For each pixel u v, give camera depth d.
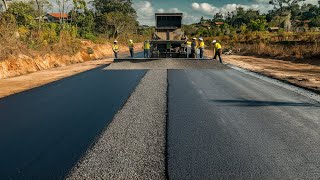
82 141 4.98
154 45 18.06
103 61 22.14
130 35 64.56
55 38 23.08
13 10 23.12
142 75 12.77
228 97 8.12
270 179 3.60
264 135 5.10
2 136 5.32
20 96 8.66
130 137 5.04
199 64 15.51
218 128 5.47
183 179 3.61
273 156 4.24
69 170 3.95
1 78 12.97
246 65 17.53
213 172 3.77
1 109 7.21
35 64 16.19
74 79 11.91
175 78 11.66
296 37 35.56
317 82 10.81
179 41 17.81
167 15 19.08
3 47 14.81
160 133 5.23
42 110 7.04
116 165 4.00
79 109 7.05
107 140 4.90
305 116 6.27
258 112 6.58
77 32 36.25
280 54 22.98
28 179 3.74
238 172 3.77
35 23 24.42
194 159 4.15
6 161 4.30
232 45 37.47
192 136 5.06
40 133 5.42
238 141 4.82
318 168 3.88
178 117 6.20
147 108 6.95
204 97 8.12
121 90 9.30
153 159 4.18
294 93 8.73
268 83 10.63
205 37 61.34
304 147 4.57
